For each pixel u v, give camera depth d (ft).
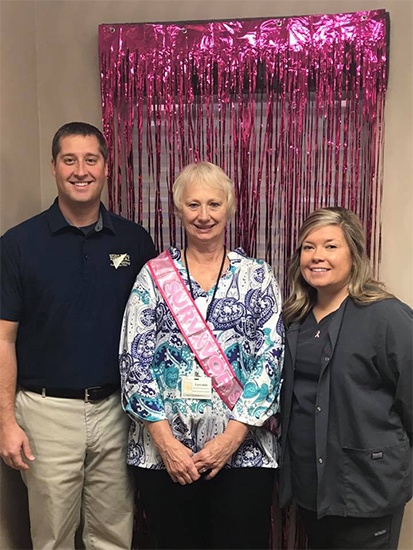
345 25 6.54
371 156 6.64
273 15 6.88
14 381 5.68
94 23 7.09
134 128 6.97
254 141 6.81
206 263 5.53
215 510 5.57
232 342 5.34
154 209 7.09
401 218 6.81
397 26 6.63
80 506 6.12
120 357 5.53
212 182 5.31
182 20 6.98
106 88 6.91
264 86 6.75
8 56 6.41
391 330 4.90
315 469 5.20
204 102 6.86
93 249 5.78
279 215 6.88
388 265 6.90
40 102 7.24
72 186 5.56
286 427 5.46
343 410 5.04
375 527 5.14
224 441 5.15
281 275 6.95
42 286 5.59
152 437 5.28
